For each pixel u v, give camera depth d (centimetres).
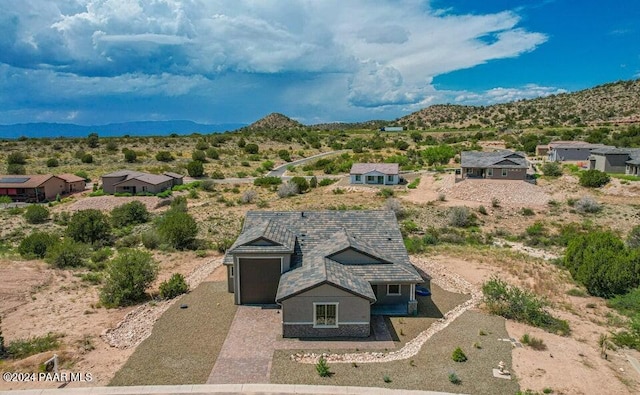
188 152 11975
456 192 6291
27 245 3697
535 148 10444
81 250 3444
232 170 9650
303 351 2042
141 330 2247
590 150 8275
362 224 2942
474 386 1723
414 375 1811
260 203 6078
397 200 5938
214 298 2688
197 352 2012
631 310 2541
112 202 6391
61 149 11600
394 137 15100
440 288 2905
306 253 2700
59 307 2520
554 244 4256
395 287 2547
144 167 9688
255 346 2083
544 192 6106
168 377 1789
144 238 4009
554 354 1989
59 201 6856
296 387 1712
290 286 2256
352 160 10094
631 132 10962
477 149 10962
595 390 1697
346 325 2194
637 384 1747
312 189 7369
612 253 2906
